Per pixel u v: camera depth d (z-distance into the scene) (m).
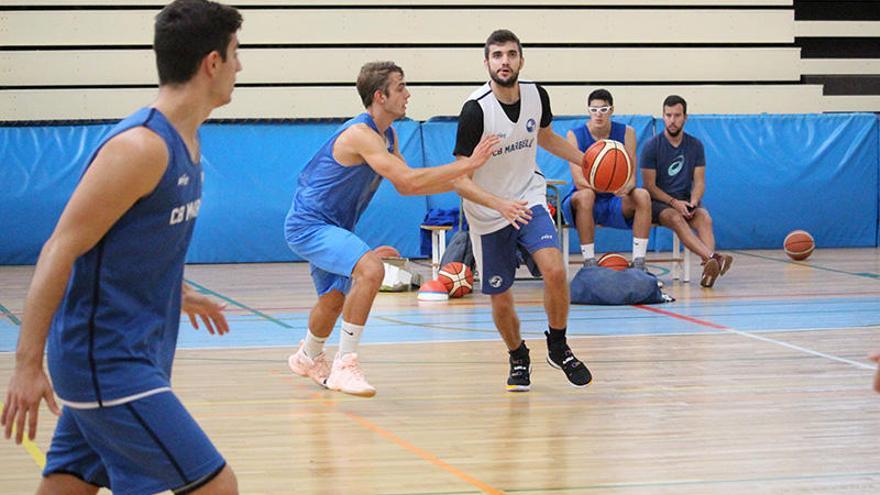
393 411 6.40
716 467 5.08
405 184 6.36
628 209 11.89
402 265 9.62
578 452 5.40
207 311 3.65
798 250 14.72
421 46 16.47
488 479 4.92
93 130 15.11
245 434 5.86
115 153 2.89
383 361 8.02
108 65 15.85
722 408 6.36
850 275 13.18
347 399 6.75
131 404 2.98
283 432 5.90
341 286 6.93
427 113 16.34
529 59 16.62
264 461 5.29
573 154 7.34
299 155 15.38
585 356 8.10
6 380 7.38
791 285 12.30
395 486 4.82
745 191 16.12
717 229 16.09
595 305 11.00
